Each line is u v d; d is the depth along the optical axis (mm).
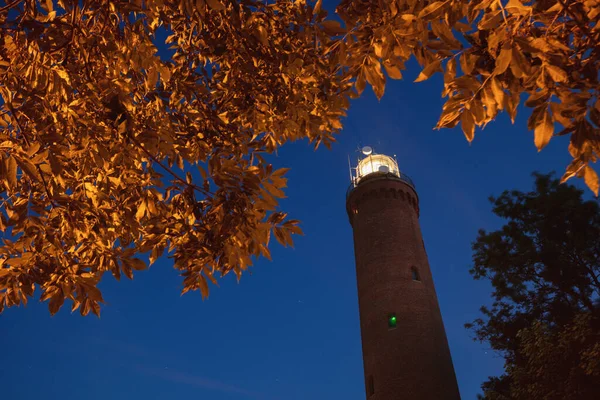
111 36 5898
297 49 6648
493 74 3430
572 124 3541
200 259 6211
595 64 3537
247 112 7227
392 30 4012
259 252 5992
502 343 25766
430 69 3812
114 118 5711
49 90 5508
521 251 25594
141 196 6281
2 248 5598
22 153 4477
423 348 32375
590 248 25172
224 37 6570
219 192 5812
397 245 37594
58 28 5398
